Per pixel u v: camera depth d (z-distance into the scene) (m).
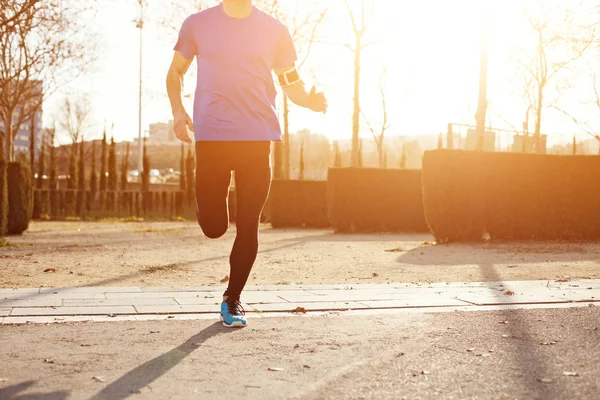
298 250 12.26
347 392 2.57
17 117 31.80
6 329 3.95
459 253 11.37
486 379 2.77
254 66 3.83
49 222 33.91
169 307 4.82
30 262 9.23
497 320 4.29
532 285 6.25
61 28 16.30
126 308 4.75
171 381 2.74
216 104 3.79
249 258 4.05
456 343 3.54
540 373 2.88
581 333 3.80
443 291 5.79
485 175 14.77
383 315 4.53
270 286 6.19
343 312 4.67
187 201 41.00
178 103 3.90
